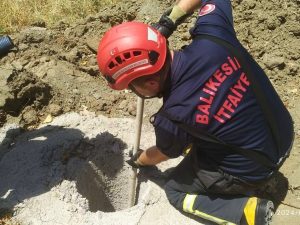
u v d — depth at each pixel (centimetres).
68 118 151
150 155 120
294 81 162
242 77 100
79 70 167
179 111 97
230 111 100
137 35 95
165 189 126
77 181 136
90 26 182
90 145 142
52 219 122
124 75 97
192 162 116
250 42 173
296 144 142
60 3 197
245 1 180
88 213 124
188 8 111
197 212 120
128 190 144
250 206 114
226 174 110
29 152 138
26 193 128
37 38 176
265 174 111
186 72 96
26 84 151
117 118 151
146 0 190
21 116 152
